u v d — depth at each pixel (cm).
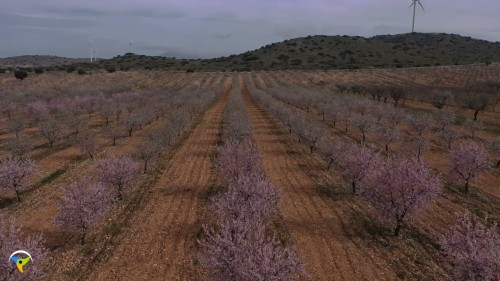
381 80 14288
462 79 13862
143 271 1834
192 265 1878
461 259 1500
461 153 3066
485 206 2706
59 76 15000
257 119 6619
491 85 10200
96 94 9531
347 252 2022
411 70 16838
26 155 3947
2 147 4378
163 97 8838
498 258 1438
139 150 3706
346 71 17200
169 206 2630
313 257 1966
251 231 1559
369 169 2777
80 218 2064
